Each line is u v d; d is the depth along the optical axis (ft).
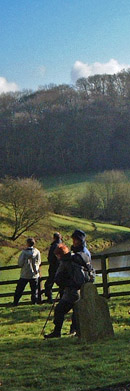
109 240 253.44
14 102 556.10
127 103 539.29
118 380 28.58
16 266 65.87
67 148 449.89
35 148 442.09
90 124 472.85
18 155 436.76
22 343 41.42
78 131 463.01
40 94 575.38
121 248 239.50
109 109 520.01
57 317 41.63
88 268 40.45
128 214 298.76
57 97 562.25
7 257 198.90
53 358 35.14
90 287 39.50
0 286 112.37
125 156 466.29
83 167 445.37
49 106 532.73
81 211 295.89
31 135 448.65
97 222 290.56
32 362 34.47
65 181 391.24
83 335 39.11
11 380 30.50
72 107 522.88
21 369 32.99
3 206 226.17
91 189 298.35
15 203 218.38
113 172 310.86
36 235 231.91
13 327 50.93
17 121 468.75
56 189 348.79
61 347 38.27
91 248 236.84
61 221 264.93
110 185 298.97
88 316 39.22
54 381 29.71
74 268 40.06
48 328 48.47
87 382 28.94
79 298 41.04
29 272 64.08
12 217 232.32
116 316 51.44
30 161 435.94
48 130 455.63
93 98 565.94
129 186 300.61
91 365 32.07
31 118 481.46
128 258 196.95
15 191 219.00
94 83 607.78
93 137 464.24
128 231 272.51
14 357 36.42
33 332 47.11
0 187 223.10
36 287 64.64
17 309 61.67
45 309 59.52
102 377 29.58
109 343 37.99
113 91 589.32
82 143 455.22
